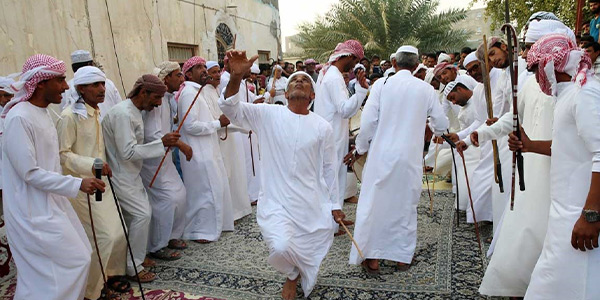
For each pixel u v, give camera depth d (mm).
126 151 3264
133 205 3354
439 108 3340
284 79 8539
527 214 2514
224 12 10039
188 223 4180
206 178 4078
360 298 2953
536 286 2119
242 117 2887
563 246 1999
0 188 3725
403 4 20703
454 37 20891
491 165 3906
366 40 20781
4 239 4043
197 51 9023
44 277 2527
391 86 3258
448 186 5578
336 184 3051
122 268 3229
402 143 3203
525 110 2738
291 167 2834
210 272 3447
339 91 3934
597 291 1917
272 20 13062
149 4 7516
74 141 3043
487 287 2664
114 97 4348
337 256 3680
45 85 2551
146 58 7465
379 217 3273
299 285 3152
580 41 3627
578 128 1904
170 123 3990
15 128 2416
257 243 4031
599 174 1830
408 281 3166
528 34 2779
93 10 6387
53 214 2551
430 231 4105
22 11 5344
